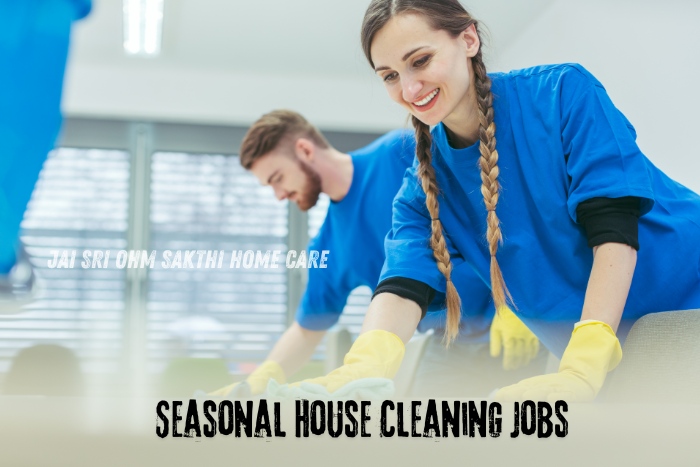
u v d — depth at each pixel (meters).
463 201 1.10
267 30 4.12
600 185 0.91
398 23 0.90
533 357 2.03
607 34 3.19
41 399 0.52
